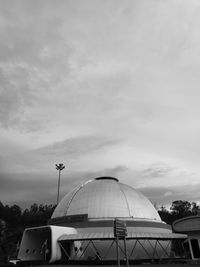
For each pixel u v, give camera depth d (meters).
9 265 38.88
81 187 52.41
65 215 48.00
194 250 38.75
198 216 38.88
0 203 144.75
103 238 38.22
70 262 38.62
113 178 55.38
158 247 42.91
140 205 48.91
